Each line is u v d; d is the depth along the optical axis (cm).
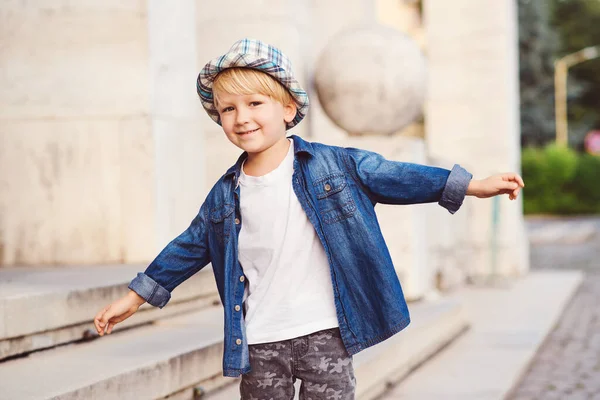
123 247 520
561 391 484
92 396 283
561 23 4478
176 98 547
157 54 528
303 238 231
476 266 1137
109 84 521
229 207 236
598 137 3488
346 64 637
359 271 231
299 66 689
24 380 290
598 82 4384
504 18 1149
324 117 846
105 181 522
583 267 1348
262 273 234
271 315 230
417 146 648
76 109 524
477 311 803
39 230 527
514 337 647
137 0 518
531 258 1550
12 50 531
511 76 1199
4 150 531
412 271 648
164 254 243
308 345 230
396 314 229
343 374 232
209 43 690
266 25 680
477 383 483
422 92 651
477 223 1141
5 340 325
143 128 518
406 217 643
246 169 238
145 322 413
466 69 1167
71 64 525
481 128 1163
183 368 338
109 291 383
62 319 351
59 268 490
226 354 232
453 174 224
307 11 735
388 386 473
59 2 525
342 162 236
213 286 479
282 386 234
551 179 2994
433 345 582
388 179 230
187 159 559
